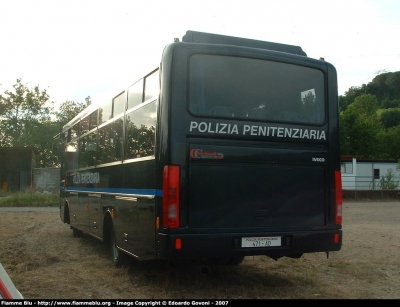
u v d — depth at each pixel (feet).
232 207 20.84
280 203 21.89
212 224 20.43
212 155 20.58
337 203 23.22
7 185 140.87
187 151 20.26
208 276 25.36
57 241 39.27
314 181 22.85
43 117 192.95
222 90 21.33
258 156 21.53
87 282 23.95
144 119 23.06
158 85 21.33
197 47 21.08
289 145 22.47
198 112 20.71
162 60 20.93
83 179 36.42
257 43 23.22
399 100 424.87
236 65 21.83
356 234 45.93
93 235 32.55
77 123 39.93
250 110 21.77
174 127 20.17
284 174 22.11
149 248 21.20
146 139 22.45
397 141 205.77
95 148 32.91
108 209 28.55
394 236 44.42
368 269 28.17
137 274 25.68
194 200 20.20
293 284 24.27
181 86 20.51
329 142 23.39
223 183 20.76
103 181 30.14
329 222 22.97
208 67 21.25
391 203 106.42
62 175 46.52
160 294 21.61
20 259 30.42
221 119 20.99
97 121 32.86
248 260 30.55
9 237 41.98
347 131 176.45
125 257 26.78
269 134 21.97
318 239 22.49
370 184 127.85
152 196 21.04
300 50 24.44
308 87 23.35
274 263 29.73
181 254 19.70
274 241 21.52
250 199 21.22
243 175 21.18
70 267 27.94
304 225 22.39
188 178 20.16
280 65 22.80
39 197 90.12
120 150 26.71
